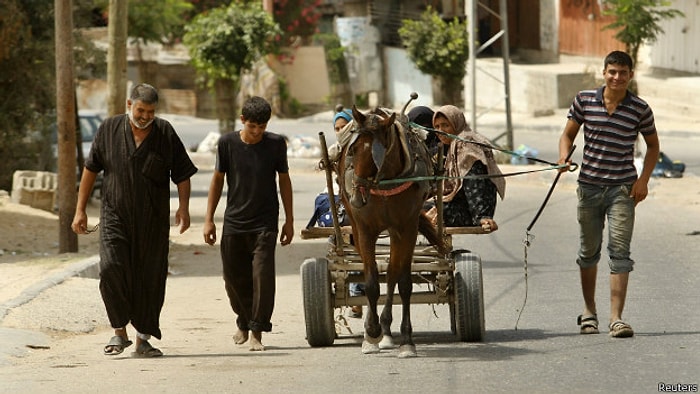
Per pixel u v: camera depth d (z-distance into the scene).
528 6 91.19
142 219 16.92
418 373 14.98
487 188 18.27
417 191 16.64
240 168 17.59
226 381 14.65
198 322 22.03
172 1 79.62
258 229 17.66
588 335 18.00
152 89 16.77
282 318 22.17
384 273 18.45
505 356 16.22
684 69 72.19
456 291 17.70
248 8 64.62
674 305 20.95
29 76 45.69
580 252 18.23
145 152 16.83
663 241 30.39
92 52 49.84
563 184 47.56
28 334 19.52
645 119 17.62
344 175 16.67
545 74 77.38
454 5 94.88
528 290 23.98
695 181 44.06
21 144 47.88
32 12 45.34
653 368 14.80
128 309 17.16
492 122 73.56
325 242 34.50
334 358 16.73
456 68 75.38
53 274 25.44
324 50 95.00
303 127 82.56
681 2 71.56
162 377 15.11
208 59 63.28
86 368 16.19
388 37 96.31
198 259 31.78
